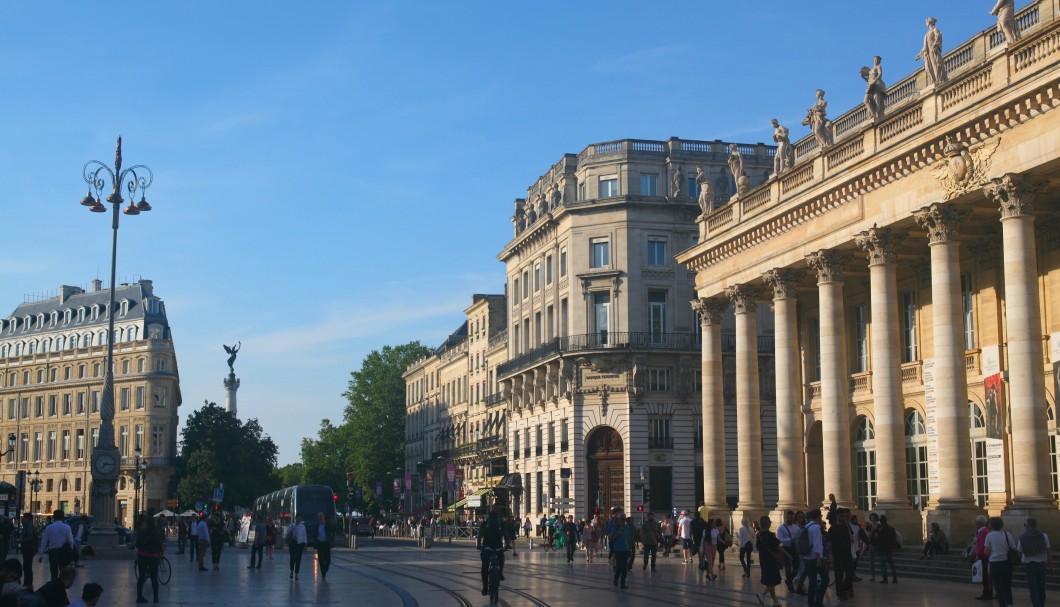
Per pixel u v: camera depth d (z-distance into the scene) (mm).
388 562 52625
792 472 48219
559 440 82375
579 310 80438
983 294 42656
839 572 28688
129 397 143625
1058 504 37406
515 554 58469
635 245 79375
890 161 40438
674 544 58875
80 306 155750
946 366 37812
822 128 46781
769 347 79438
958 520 36906
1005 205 35188
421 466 132750
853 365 51844
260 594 30891
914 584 33438
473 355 113375
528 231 89062
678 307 79438
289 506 75250
